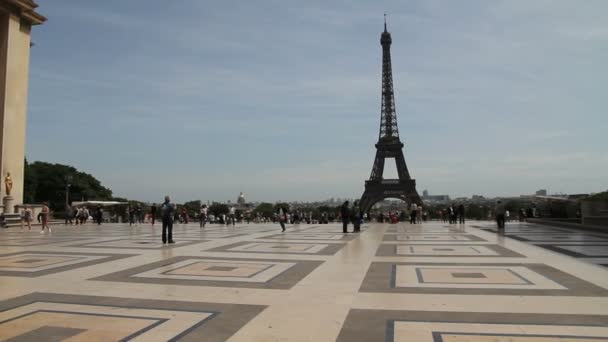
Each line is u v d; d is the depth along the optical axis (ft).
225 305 33.94
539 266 52.95
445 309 32.50
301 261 57.82
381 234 111.75
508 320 29.50
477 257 61.67
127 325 28.55
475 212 632.38
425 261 57.67
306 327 28.30
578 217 174.09
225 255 64.59
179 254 65.98
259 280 44.09
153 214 183.73
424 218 226.58
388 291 38.83
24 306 33.42
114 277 45.80
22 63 197.67
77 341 25.34
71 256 63.57
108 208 367.25
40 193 466.70
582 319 29.66
